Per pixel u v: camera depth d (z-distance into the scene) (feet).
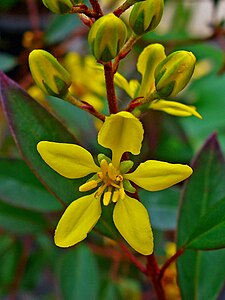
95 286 0.32
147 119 0.36
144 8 0.19
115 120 0.19
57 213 0.32
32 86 0.38
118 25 0.18
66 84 0.20
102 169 0.20
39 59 0.19
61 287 0.31
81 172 0.20
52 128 0.23
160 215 0.32
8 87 0.23
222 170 0.25
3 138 0.36
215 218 0.21
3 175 0.29
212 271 0.25
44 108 0.23
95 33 0.18
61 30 0.38
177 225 0.25
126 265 0.38
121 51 0.20
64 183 0.22
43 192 0.29
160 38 0.38
